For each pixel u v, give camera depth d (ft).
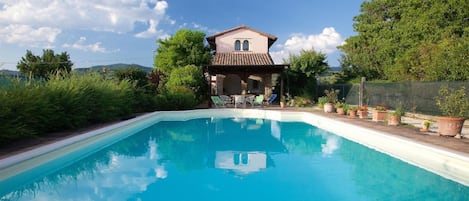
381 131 33.24
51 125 32.35
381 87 58.49
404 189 18.30
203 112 63.00
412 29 74.54
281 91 76.38
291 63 86.17
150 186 19.13
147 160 26.25
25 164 20.85
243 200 16.80
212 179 20.70
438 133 31.07
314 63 83.82
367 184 19.38
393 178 20.63
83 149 28.96
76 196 17.35
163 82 81.66
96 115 40.04
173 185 19.35
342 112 53.36
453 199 16.42
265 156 28.02
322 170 22.88
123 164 24.76
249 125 50.19
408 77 63.52
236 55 89.15
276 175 21.65
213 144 34.27
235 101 71.51
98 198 17.03
